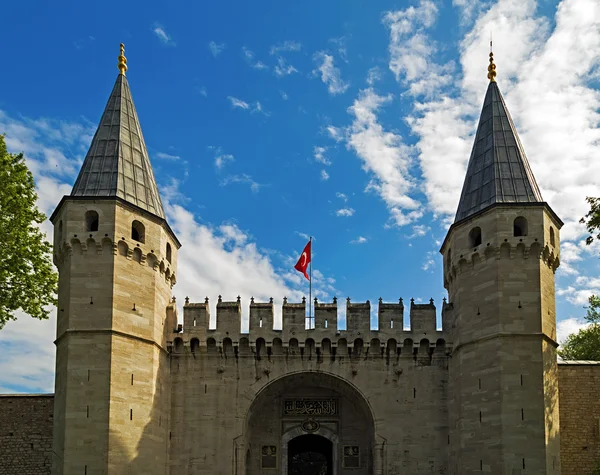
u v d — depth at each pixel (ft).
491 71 172.55
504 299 145.89
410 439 156.76
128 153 160.15
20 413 157.07
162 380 155.33
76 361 141.79
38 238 152.35
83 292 145.18
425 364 160.45
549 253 150.10
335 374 160.35
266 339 160.56
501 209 149.48
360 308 162.50
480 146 164.86
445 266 166.91
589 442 151.43
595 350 230.48
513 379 141.79
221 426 157.48
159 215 159.33
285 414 168.66
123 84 169.07
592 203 138.72
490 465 139.95
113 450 138.51
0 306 147.54
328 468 173.99
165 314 160.15
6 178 147.64
